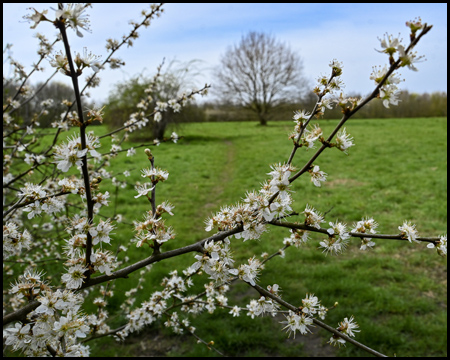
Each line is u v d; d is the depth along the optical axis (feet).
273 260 19.39
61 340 4.39
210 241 4.66
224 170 45.19
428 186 32.94
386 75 3.73
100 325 8.98
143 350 12.75
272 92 103.40
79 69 3.77
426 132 68.23
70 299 4.25
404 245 21.07
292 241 7.51
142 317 9.14
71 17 3.41
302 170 4.46
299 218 23.50
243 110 107.76
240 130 94.63
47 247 15.33
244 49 100.01
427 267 18.43
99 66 3.85
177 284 9.29
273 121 118.32
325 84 4.92
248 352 12.65
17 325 4.17
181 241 22.16
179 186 36.29
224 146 65.62
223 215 4.84
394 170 40.04
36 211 5.13
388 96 3.88
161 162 46.24
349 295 15.69
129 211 27.22
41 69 10.29
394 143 57.21
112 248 19.97
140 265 4.47
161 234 4.47
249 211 4.57
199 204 31.01
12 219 9.30
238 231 4.69
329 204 28.78
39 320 4.17
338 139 4.35
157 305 9.13
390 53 3.58
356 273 17.74
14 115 11.48
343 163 44.73
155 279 16.92
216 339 13.05
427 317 14.07
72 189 4.62
